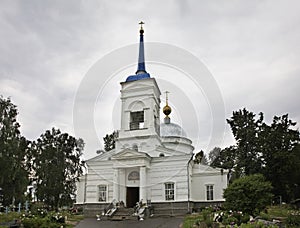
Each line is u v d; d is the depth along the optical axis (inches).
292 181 1801.2
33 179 2409.0
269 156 1857.8
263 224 954.7
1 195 1612.9
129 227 1247.5
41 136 2532.0
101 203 1873.8
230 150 2245.3
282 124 1940.2
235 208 1253.7
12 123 1695.4
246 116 2134.6
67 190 2463.1
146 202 1753.2
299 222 1061.1
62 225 1205.7
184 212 1733.5
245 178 1327.5
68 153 2549.2
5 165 1558.8
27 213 1437.0
